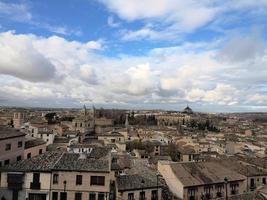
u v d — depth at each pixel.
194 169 65.44
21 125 141.38
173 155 120.38
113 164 66.88
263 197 44.69
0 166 53.84
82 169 51.47
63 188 51.25
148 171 66.31
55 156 56.69
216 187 62.41
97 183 51.53
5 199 50.94
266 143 160.25
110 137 151.25
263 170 74.44
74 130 175.00
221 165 72.00
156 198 56.22
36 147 70.75
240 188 65.62
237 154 109.19
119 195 52.75
